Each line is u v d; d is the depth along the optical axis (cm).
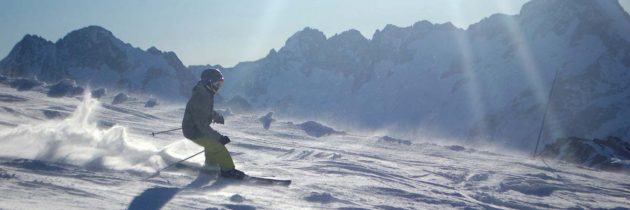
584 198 727
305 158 943
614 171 1493
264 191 516
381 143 1730
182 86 19100
